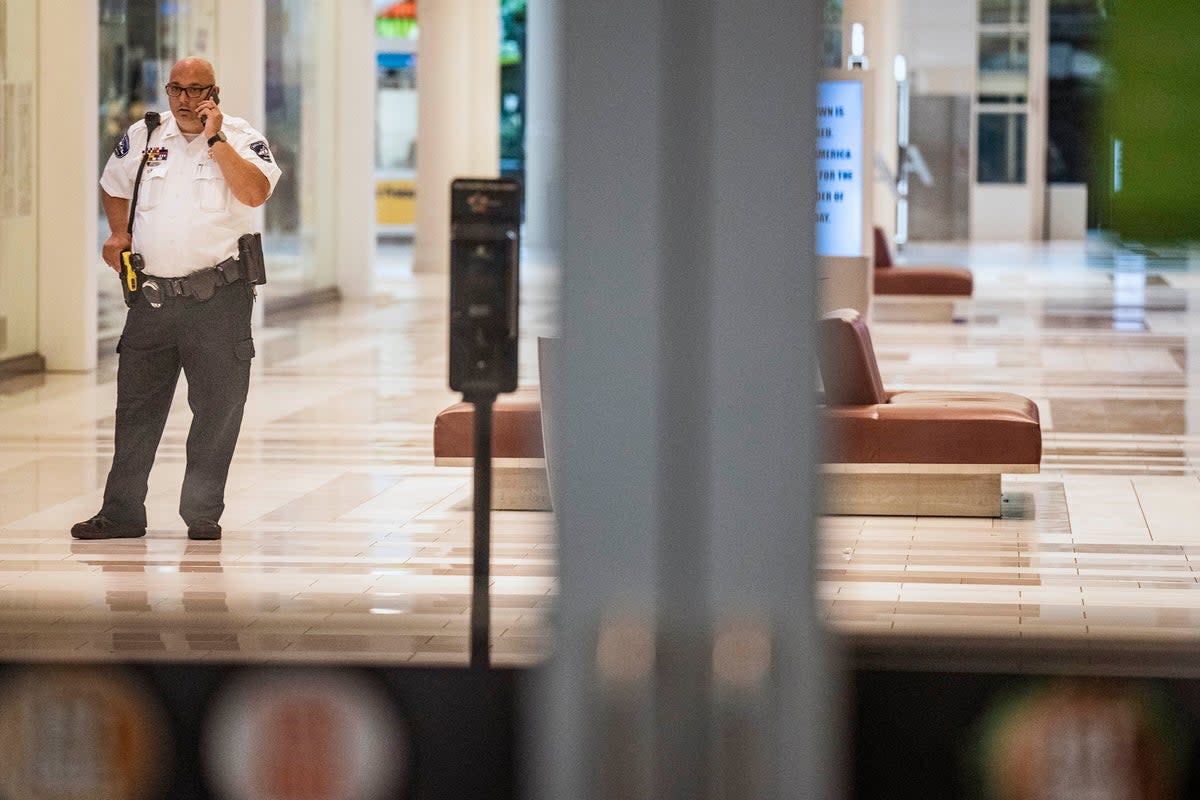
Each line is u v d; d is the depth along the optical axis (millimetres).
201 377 18000
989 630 9828
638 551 6023
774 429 5953
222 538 18047
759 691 5922
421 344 38781
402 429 26172
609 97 5863
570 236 5930
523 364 11086
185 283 17781
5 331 31797
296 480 21703
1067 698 8805
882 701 8773
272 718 9578
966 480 19891
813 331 5887
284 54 47094
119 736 9414
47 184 32406
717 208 5855
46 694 9617
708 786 5973
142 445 18234
